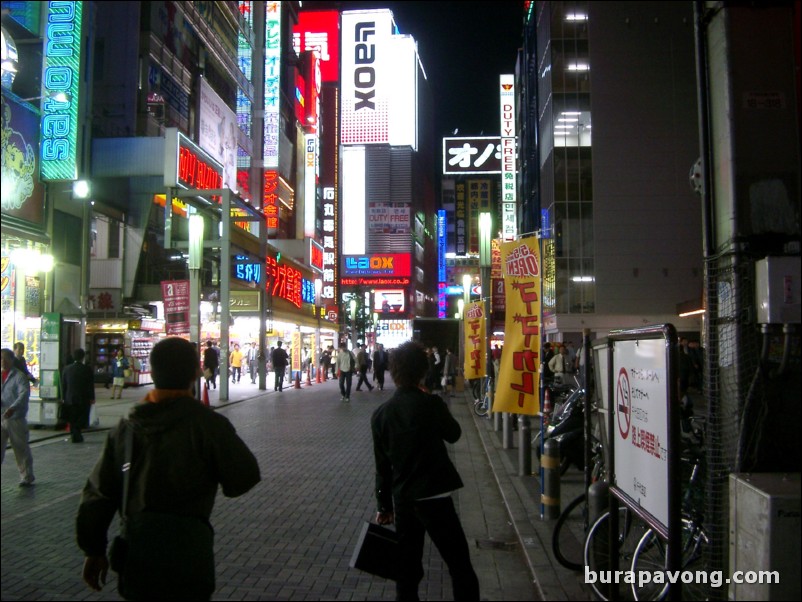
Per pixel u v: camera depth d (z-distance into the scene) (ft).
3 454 29.27
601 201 145.79
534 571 18.90
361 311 265.75
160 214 98.89
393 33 533.96
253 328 129.59
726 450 15.15
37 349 59.67
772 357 14.60
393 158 489.26
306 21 487.61
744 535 12.53
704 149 16.43
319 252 185.06
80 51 60.70
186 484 9.53
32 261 59.36
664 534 12.48
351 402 76.33
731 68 15.52
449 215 631.56
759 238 15.15
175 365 10.09
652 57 147.33
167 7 105.70
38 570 19.19
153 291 94.89
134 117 86.84
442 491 14.01
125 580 9.18
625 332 14.78
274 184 218.79
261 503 27.91
